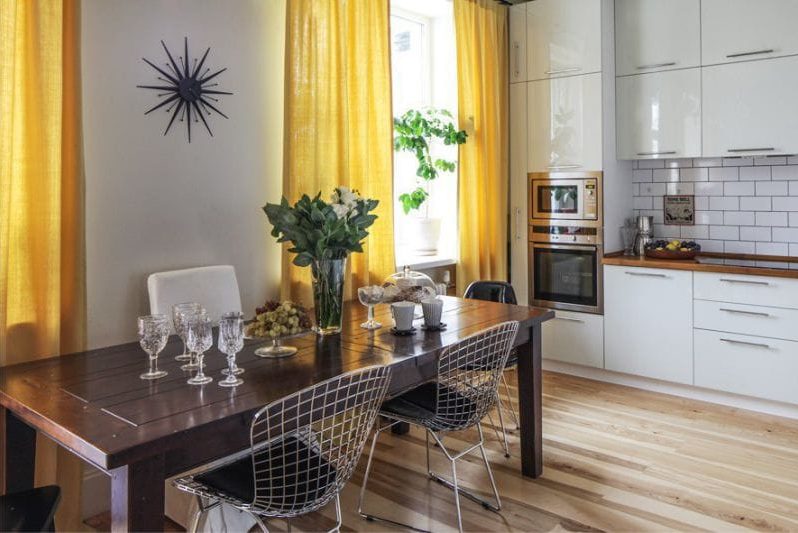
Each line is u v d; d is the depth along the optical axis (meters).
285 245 3.41
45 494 1.88
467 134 4.56
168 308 2.81
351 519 2.72
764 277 3.81
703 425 3.71
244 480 2.04
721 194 4.47
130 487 1.60
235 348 2.07
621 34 4.52
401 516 2.72
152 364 2.21
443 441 3.54
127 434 1.63
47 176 2.48
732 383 3.98
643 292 4.32
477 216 4.62
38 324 2.50
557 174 4.71
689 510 2.73
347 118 3.65
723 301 3.98
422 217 4.99
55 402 1.88
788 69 3.85
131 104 2.85
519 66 4.86
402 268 4.21
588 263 4.60
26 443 2.22
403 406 2.72
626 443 3.46
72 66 2.55
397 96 4.81
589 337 4.61
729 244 4.46
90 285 2.76
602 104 4.45
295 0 3.36
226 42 3.22
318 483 2.00
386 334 2.72
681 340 4.18
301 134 3.43
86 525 2.73
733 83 4.06
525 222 4.93
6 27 2.34
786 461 3.20
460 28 4.49
